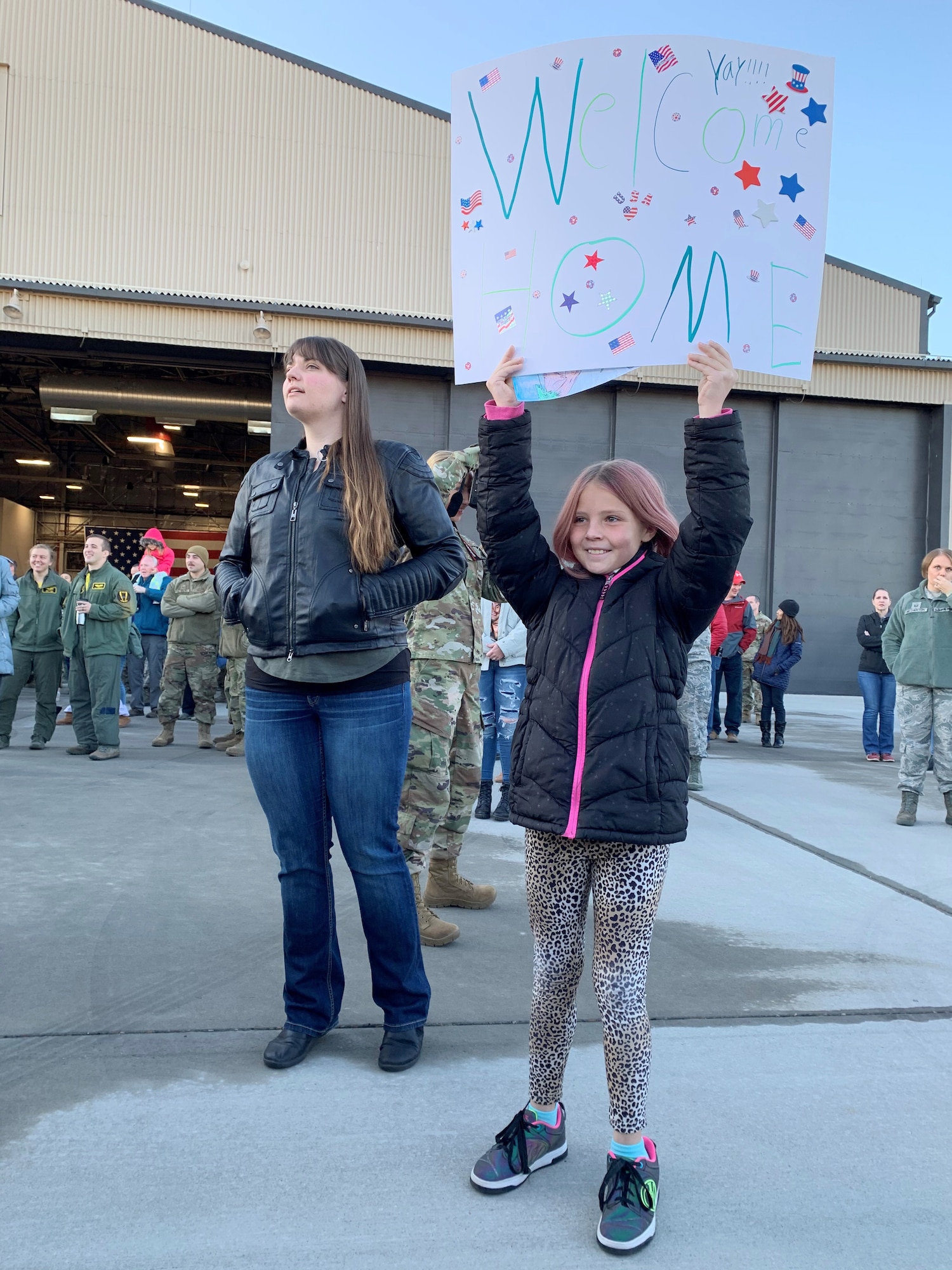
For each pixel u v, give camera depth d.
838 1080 2.40
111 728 7.38
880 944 3.50
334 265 17.36
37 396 22.81
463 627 3.35
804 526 18.52
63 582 7.86
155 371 19.59
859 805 6.47
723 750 9.54
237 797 5.93
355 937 3.41
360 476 2.27
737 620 10.42
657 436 17.97
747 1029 2.71
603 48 1.98
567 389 2.02
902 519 18.73
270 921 3.48
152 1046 2.46
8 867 4.11
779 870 4.57
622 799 1.82
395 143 17.59
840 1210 1.85
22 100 16.41
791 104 1.99
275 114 17.20
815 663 18.53
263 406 18.84
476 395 17.66
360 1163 1.97
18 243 16.34
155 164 16.83
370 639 2.28
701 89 1.98
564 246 2.01
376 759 2.33
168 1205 1.79
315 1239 1.71
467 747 3.66
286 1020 2.50
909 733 5.84
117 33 16.69
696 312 1.97
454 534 2.45
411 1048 2.42
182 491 32.78
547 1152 1.95
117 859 4.32
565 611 1.98
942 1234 1.79
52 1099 2.17
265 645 2.31
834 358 18.09
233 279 17.08
